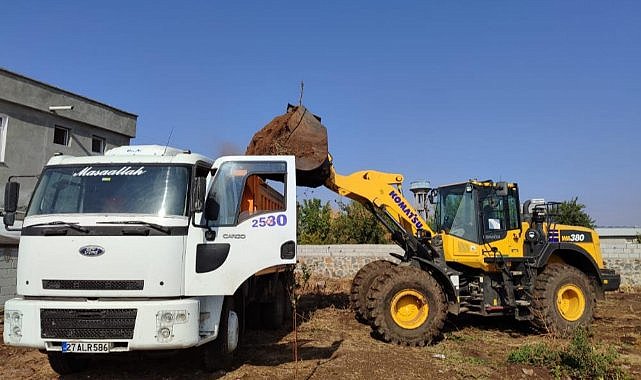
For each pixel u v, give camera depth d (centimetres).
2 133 1471
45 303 505
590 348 652
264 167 609
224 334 589
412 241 895
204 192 548
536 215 930
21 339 504
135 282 515
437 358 688
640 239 2388
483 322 1005
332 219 2381
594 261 956
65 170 568
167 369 611
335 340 778
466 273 916
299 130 805
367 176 915
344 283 1716
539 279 888
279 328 876
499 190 886
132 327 500
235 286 568
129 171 562
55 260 518
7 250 1034
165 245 524
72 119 1669
